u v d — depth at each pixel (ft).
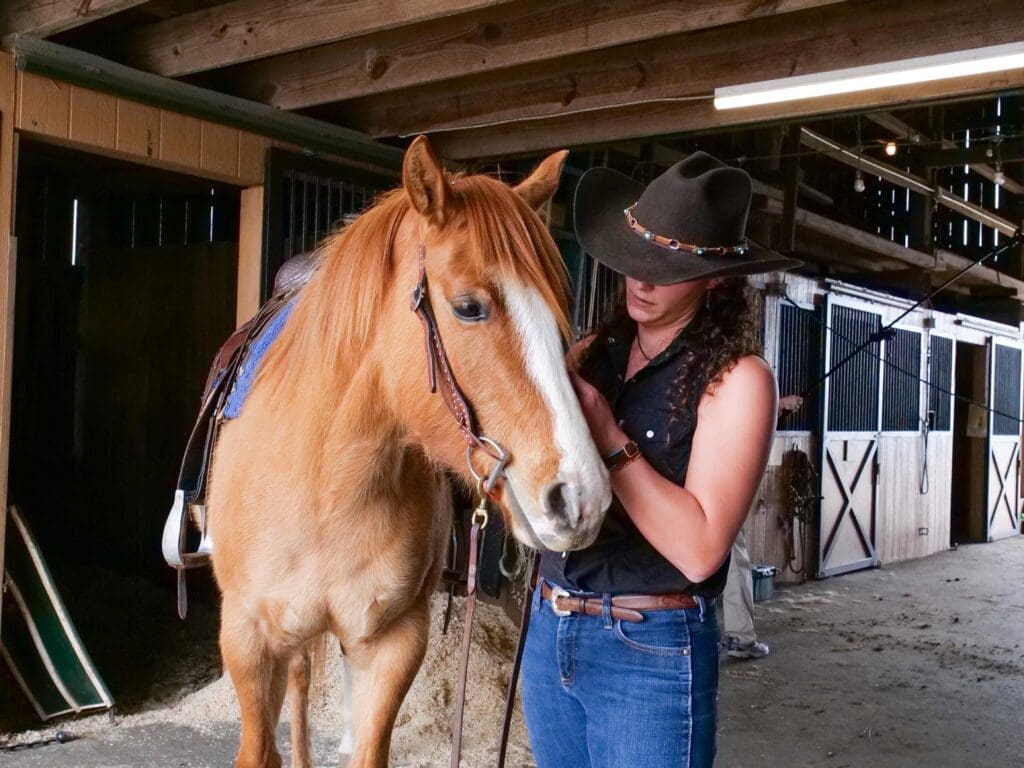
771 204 18.57
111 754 9.78
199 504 7.11
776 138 18.88
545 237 4.58
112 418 17.42
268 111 12.32
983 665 14.17
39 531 17.87
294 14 10.10
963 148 22.40
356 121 14.15
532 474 4.10
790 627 16.35
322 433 5.27
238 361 6.86
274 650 5.87
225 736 10.39
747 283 4.40
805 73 10.48
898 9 9.89
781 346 19.57
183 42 11.16
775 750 10.43
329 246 5.95
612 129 13.15
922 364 25.23
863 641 15.47
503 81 12.68
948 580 21.71
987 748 10.68
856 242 21.83
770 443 4.14
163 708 11.39
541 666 4.66
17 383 17.35
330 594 5.55
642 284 4.22
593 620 4.39
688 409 4.22
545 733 4.73
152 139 11.09
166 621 14.60
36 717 10.66
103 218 18.08
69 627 11.20
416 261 4.83
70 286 17.85
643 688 4.26
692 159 4.32
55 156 15.34
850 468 22.13
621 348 4.68
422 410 4.71
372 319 5.10
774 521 19.80
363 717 5.87
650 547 4.35
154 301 16.74
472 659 11.37
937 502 26.50
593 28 10.06
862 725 11.34
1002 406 30.37
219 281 15.76
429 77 11.25
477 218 4.48
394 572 5.57
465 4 8.87
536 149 13.99
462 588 9.66
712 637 4.38
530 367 4.22
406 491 5.52
